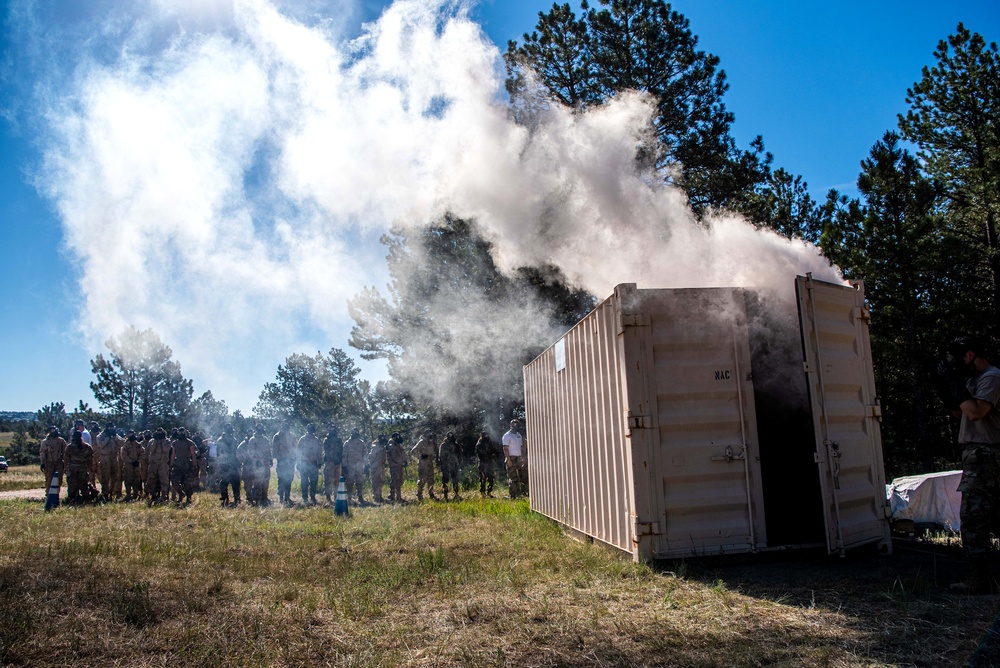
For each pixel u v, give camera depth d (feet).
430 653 15.51
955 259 56.13
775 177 71.97
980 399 18.25
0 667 14.39
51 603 18.30
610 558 24.73
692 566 22.86
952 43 67.15
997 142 63.26
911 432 60.49
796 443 27.43
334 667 14.82
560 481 33.55
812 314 23.80
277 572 24.12
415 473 84.28
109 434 61.26
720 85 66.23
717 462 23.59
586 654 15.01
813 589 19.77
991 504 18.54
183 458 54.39
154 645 15.99
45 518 40.96
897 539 27.22
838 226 60.23
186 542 30.22
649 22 64.44
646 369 23.53
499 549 28.40
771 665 13.99
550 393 35.68
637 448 23.08
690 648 15.20
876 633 15.56
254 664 14.90
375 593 21.01
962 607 17.13
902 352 55.77
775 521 27.07
